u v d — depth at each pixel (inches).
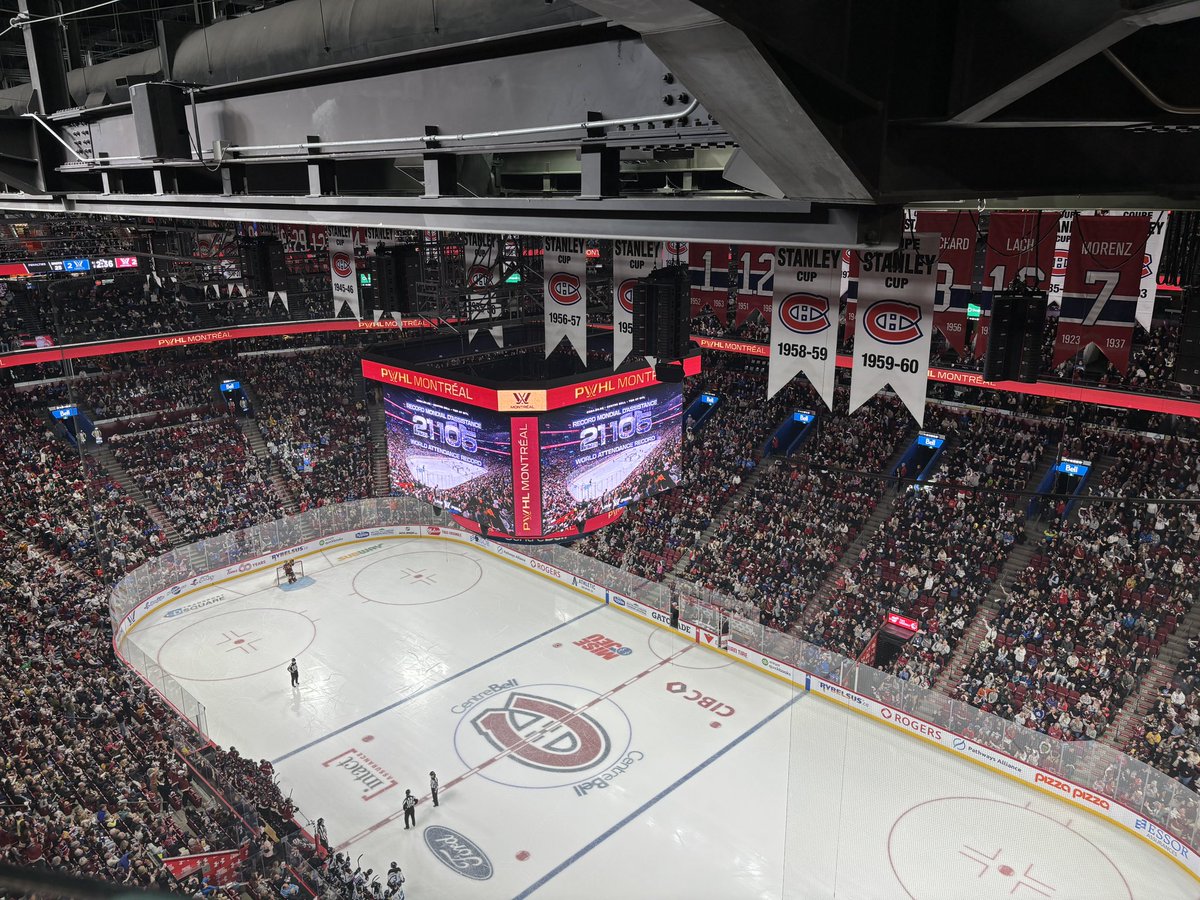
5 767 799.1
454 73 254.7
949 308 700.0
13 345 1437.0
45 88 440.5
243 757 936.9
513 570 1421.0
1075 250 665.0
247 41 320.2
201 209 362.6
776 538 1295.5
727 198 198.7
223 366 1845.5
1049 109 176.6
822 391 530.9
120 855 710.5
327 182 311.7
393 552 1504.7
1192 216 584.4
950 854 775.7
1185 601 1004.6
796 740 956.0
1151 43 175.3
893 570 1182.9
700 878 759.7
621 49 211.8
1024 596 1075.9
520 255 935.7
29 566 1232.2
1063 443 1263.5
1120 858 773.3
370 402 1851.6
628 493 977.5
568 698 1041.5
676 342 534.3
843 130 154.3
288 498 1608.0
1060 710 930.7
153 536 1403.8
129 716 925.8
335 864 745.0
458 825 832.9
